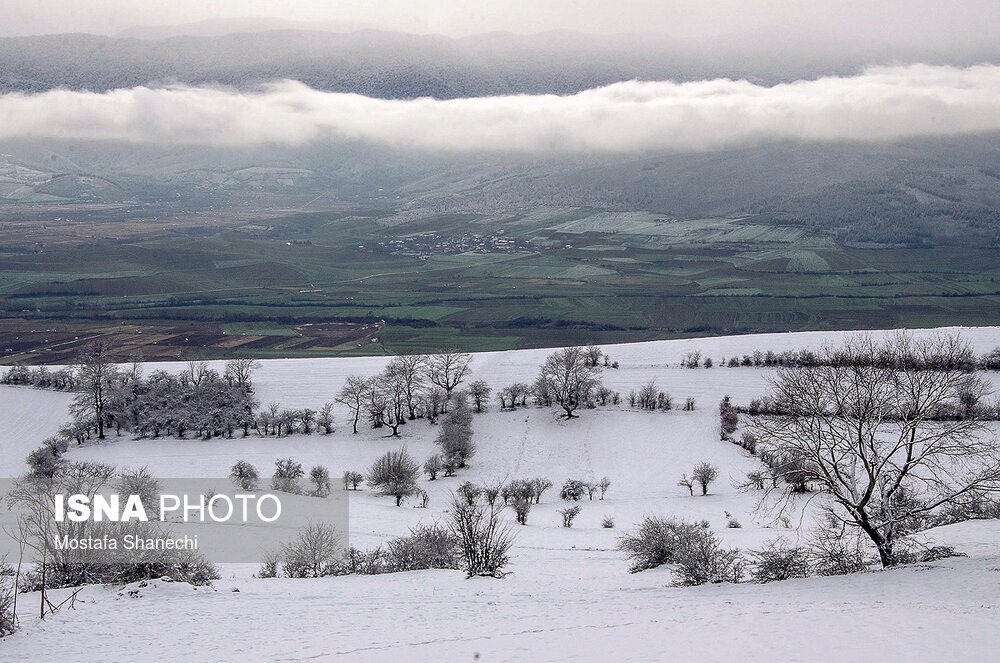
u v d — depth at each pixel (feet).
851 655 56.29
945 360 184.14
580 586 106.73
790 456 109.91
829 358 234.17
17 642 72.08
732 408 356.18
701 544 112.68
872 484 101.71
